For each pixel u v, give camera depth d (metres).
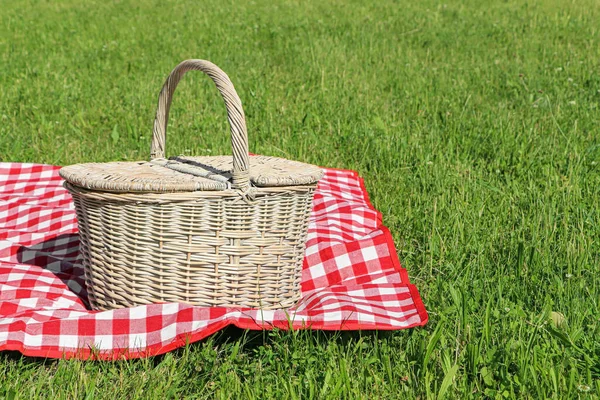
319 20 6.00
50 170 2.63
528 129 2.98
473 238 2.16
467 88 3.84
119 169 1.88
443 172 2.61
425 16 6.38
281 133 3.06
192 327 1.78
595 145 2.79
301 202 1.87
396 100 3.60
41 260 2.10
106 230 1.82
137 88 3.80
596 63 4.32
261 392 1.64
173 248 1.80
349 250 2.10
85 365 1.72
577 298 1.87
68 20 6.31
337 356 1.74
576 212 2.28
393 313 1.87
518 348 1.71
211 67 1.79
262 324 1.78
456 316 1.85
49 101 3.47
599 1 7.20
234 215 1.80
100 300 1.89
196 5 7.28
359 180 2.62
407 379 1.67
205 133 3.06
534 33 5.42
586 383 1.65
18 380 1.66
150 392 1.64
